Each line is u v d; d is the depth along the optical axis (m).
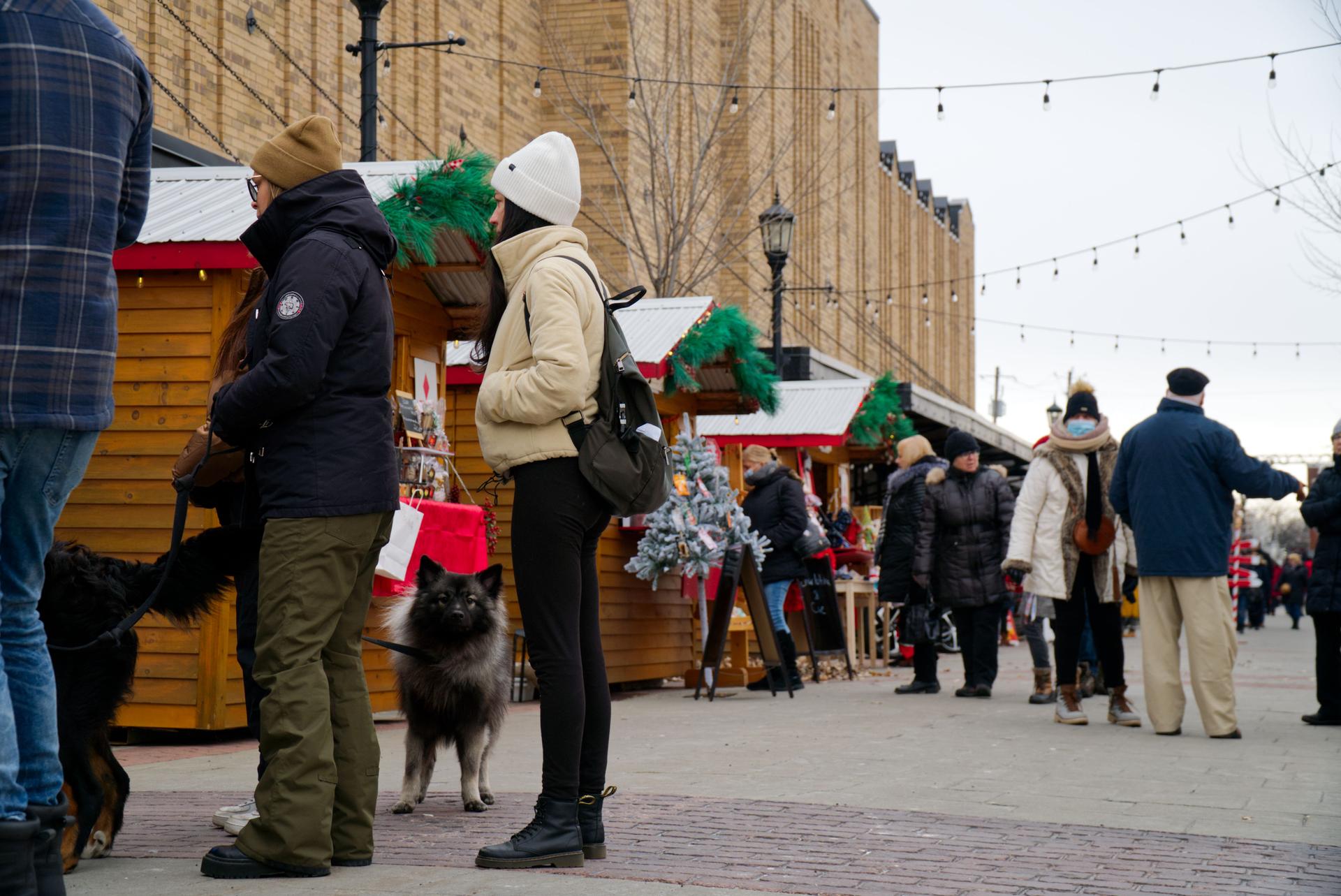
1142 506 8.59
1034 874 4.36
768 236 18.00
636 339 11.66
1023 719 9.70
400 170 8.74
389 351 4.52
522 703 10.88
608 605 11.72
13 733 3.38
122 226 3.77
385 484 4.42
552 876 4.20
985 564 11.70
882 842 4.86
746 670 13.03
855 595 15.75
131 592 4.41
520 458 4.41
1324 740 8.31
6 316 3.33
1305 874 4.39
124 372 8.05
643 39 22.64
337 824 4.38
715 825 5.18
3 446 3.37
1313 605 9.23
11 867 3.28
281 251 4.51
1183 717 8.99
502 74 20.80
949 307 56.56
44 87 3.37
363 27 10.45
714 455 12.30
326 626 4.30
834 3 36.44
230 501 5.28
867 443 17.84
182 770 6.68
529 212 4.61
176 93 13.60
